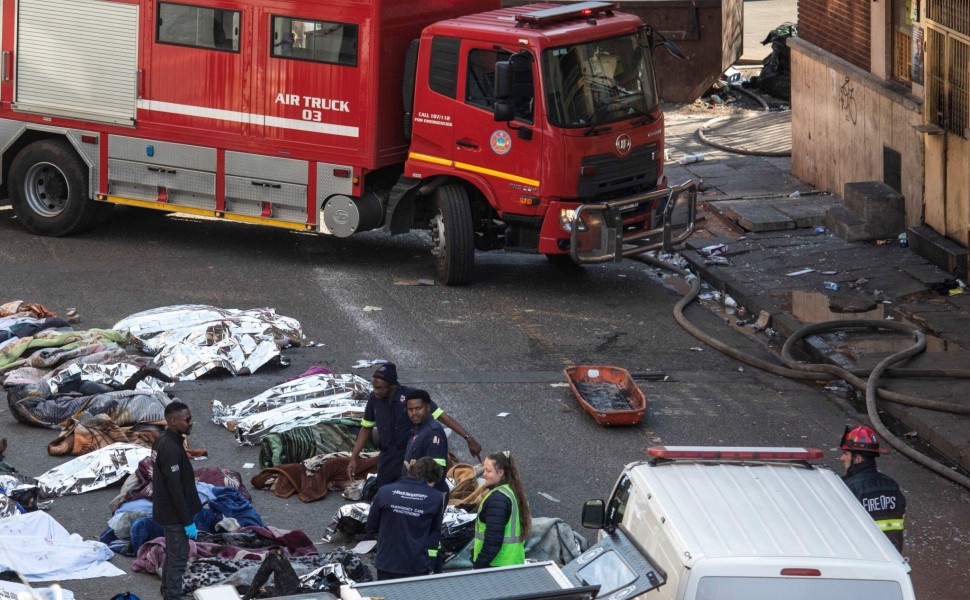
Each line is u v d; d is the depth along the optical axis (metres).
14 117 31.22
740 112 45.16
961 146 27.80
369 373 23.44
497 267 30.56
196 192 29.97
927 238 28.97
